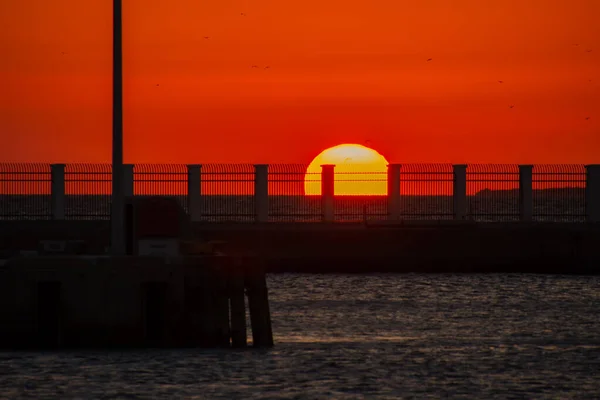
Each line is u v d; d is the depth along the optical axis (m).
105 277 120.75
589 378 112.06
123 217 127.62
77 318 120.62
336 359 121.06
